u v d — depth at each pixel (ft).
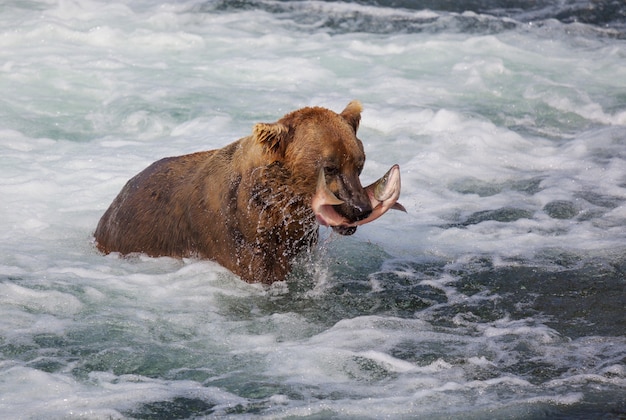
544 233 110.42
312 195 84.84
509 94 169.37
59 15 209.97
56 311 85.81
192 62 182.60
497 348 81.05
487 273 99.14
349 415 68.44
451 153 139.03
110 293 89.97
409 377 74.95
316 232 92.07
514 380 74.28
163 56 186.09
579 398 71.51
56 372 74.74
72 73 171.32
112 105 156.04
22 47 187.01
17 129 144.25
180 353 79.00
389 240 108.06
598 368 77.05
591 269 99.55
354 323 86.07
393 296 93.56
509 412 69.26
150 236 97.45
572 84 176.76
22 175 123.34
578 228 111.45
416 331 84.84
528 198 122.42
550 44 206.90
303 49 194.59
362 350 79.77
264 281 91.66
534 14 231.71
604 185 126.72
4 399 69.82
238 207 88.43
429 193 123.54
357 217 81.30
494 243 107.24
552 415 69.00
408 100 163.22
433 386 73.46
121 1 224.74
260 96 162.61
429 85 172.76
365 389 72.84
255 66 179.83
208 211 91.76
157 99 158.81
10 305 86.38
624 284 95.91
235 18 216.13
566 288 95.30
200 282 92.07
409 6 230.89
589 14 232.12
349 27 215.31
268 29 209.97
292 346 80.59
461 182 128.16
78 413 67.92
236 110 155.02
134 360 77.36
